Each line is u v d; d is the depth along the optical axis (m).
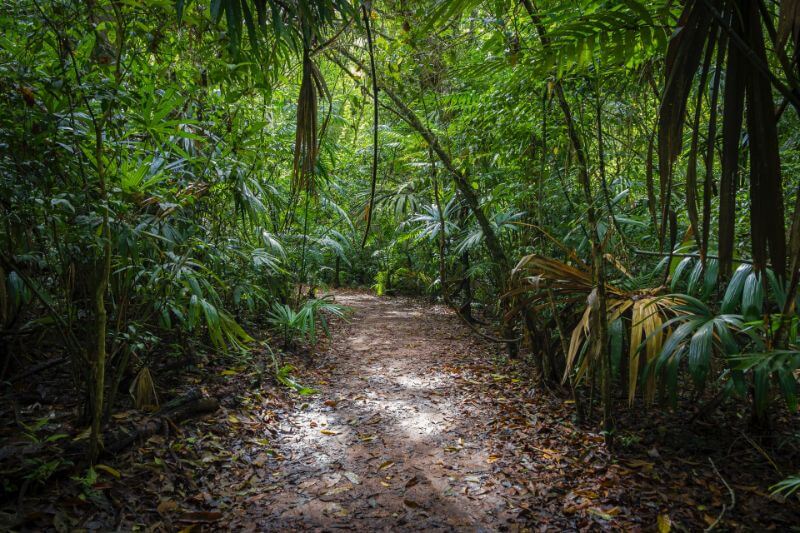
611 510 1.98
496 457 2.47
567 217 3.76
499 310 5.16
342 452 2.55
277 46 2.26
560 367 3.50
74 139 1.94
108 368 2.64
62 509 1.76
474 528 1.90
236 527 1.87
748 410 2.79
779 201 1.08
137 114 2.17
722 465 2.32
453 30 3.83
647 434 2.65
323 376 3.91
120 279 2.30
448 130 3.98
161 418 2.47
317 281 5.91
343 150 6.59
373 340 5.32
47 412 2.40
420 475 2.31
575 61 1.84
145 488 1.99
